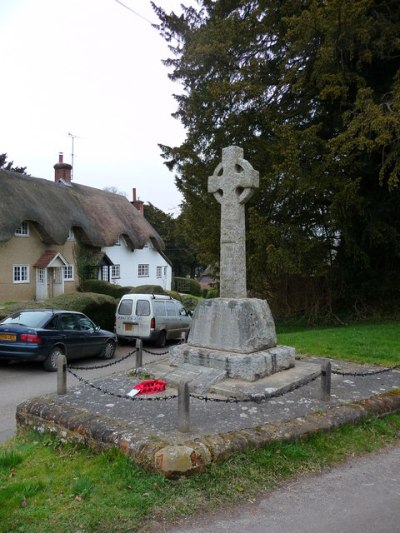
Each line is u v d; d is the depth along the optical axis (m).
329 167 13.27
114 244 32.62
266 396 5.50
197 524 3.55
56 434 5.28
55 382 9.98
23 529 3.42
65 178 34.25
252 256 14.67
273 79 15.00
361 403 5.79
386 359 9.02
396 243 14.23
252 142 15.07
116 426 4.89
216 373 6.66
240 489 4.03
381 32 13.02
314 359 8.81
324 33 12.96
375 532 3.44
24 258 26.22
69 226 28.31
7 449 5.16
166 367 7.50
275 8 14.87
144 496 3.85
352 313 16.80
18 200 25.28
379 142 10.98
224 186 7.60
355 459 4.78
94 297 16.28
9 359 11.17
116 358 13.63
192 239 18.05
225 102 14.86
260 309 7.34
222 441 4.45
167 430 4.79
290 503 3.87
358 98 12.21
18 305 14.62
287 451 4.63
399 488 4.16
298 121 14.92
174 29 17.45
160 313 16.17
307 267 15.05
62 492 3.98
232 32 14.84
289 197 14.18
